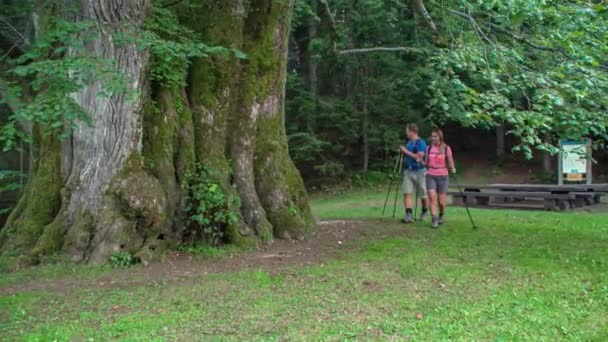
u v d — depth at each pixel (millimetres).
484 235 8742
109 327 4531
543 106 6383
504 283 5910
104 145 7090
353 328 4496
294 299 5336
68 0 6539
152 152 7602
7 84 5762
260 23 8766
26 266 6820
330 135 24516
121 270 6645
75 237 6961
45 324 4637
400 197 18172
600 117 6559
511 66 7328
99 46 6762
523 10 6652
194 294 5543
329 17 12117
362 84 24203
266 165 8617
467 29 9445
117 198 7039
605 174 22609
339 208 15586
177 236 7629
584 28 6641
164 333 4398
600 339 4246
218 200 7676
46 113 5383
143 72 7230
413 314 4883
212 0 8602
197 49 6691
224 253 7488
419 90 20359
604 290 5500
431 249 7648
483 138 28609
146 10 7062
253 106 8578
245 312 4938
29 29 8422
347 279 6086
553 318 4746
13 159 14367
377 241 8273
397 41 20484
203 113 8188
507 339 4242
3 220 13602
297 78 23125
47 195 7434
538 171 24016
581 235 8750
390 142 23641
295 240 8391
